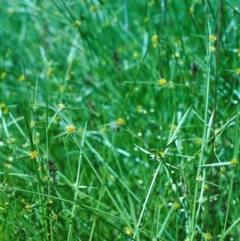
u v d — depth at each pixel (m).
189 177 1.20
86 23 1.60
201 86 1.40
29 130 1.08
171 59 1.44
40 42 1.68
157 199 1.14
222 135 1.28
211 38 1.23
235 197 1.21
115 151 1.33
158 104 1.39
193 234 1.06
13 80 1.57
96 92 1.46
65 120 1.23
